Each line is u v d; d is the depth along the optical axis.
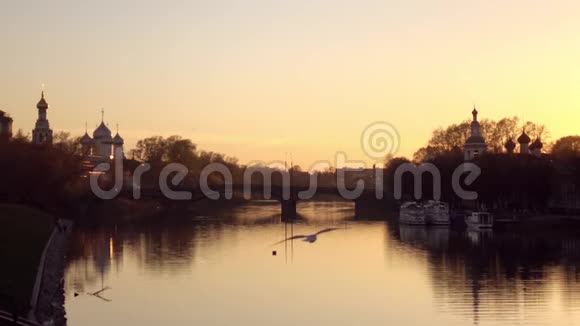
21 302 103.94
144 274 159.12
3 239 150.12
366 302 133.25
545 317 122.44
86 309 126.38
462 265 171.12
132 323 117.88
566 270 162.62
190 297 136.50
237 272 162.38
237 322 119.62
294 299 135.62
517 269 164.62
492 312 125.62
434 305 130.75
